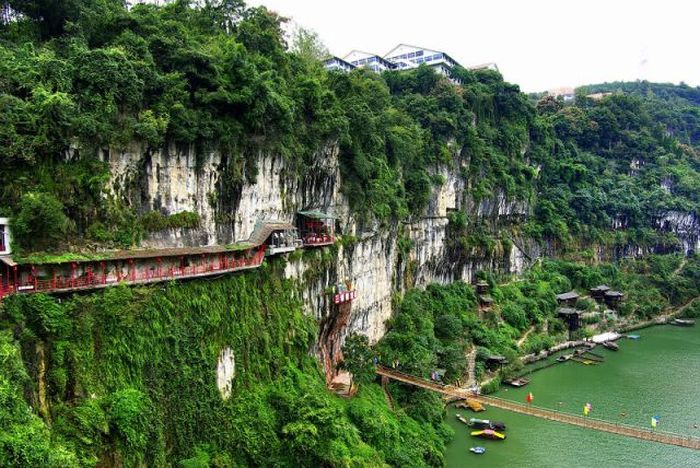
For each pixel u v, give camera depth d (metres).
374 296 74.12
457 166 105.38
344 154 65.94
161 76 42.31
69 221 35.84
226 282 45.81
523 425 65.00
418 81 115.12
